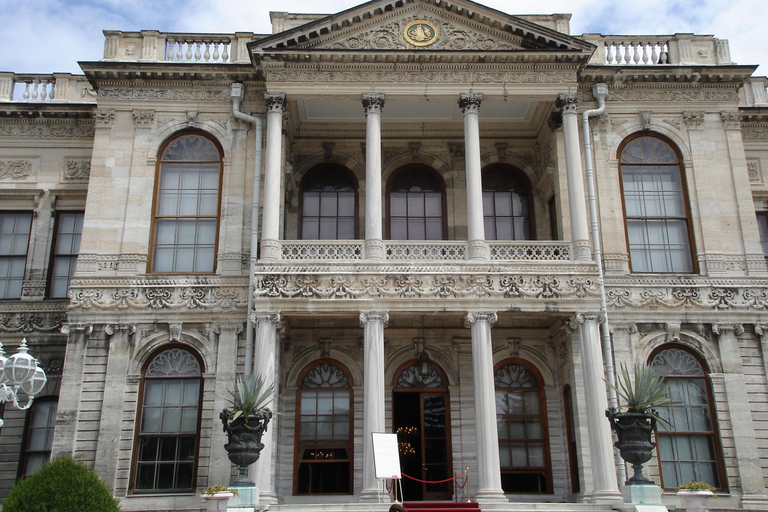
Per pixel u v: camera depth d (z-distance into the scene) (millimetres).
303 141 29578
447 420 26891
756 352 25547
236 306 25156
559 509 21531
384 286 24172
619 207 26734
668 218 27188
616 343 25281
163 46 28094
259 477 22219
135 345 24875
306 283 24156
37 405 27656
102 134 27016
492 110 28375
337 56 26125
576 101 26422
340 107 27984
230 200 26422
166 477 24062
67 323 25844
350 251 25719
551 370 27156
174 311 25156
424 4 27016
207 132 27344
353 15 26453
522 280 24406
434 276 24297
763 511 23641
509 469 26406
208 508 18922
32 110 30234
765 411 25016
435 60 26391
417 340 27297
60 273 29438
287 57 26125
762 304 25891
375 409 22922
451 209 29281
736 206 27062
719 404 25031
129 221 26125
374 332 23719
